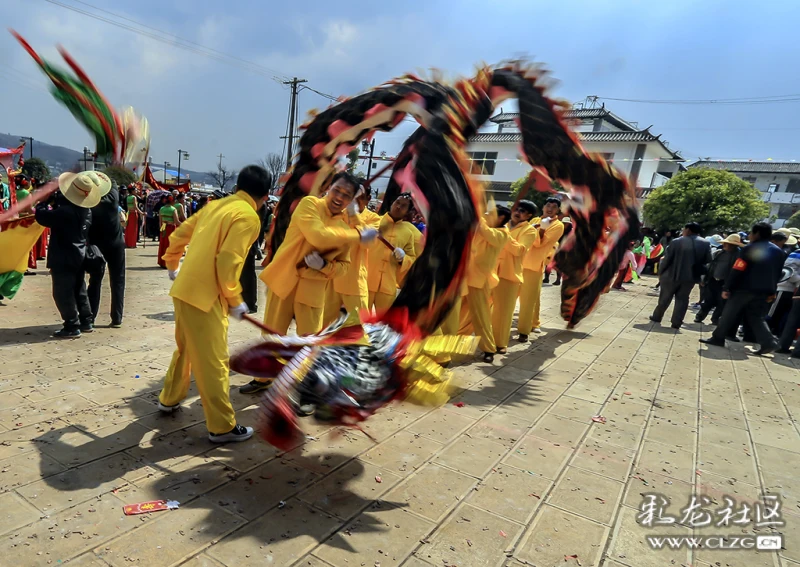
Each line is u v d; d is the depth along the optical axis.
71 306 5.04
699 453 3.71
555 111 4.52
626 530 2.68
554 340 7.08
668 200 19.80
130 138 3.45
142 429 3.33
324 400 2.68
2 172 10.07
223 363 3.12
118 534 2.30
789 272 7.86
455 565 2.29
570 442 3.72
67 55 3.12
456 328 5.31
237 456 3.11
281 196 4.59
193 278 2.93
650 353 6.70
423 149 3.21
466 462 3.28
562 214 6.92
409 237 5.03
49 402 3.58
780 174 35.81
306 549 2.32
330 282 4.46
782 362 6.73
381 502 2.75
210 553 2.23
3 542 2.19
